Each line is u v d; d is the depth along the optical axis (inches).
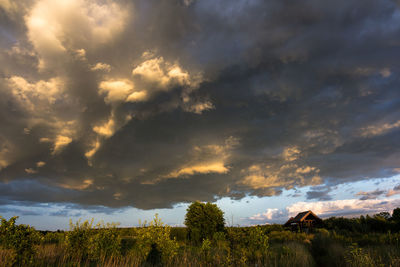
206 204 1051.3
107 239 472.4
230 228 501.4
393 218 1175.6
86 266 403.5
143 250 463.5
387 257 389.1
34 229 400.8
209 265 414.6
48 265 381.4
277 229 1486.2
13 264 365.4
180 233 972.6
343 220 1261.1
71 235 459.5
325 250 506.0
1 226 372.5
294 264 400.5
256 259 440.1
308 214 1393.9
